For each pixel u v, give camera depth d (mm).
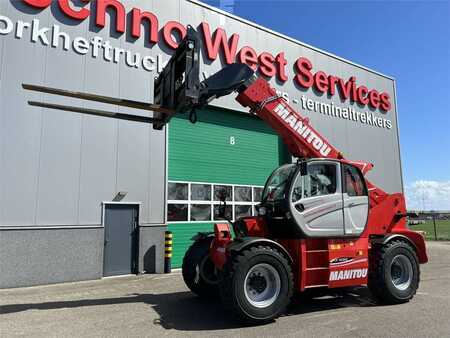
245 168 12539
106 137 9570
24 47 8664
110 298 6750
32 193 8438
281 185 6145
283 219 5723
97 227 9148
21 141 8438
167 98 5359
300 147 6508
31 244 8281
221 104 11898
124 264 9633
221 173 11961
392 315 5402
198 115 11719
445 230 29500
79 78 9320
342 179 6129
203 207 11398
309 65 14227
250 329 4797
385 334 4527
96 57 9625
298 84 13938
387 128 16938
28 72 8656
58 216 8695
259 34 13062
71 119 9109
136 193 9898
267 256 5129
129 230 9797
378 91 16828
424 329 4715
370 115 16328
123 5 10195
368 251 6270
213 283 6605
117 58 9945
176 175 10977
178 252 10719
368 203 6281
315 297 6613
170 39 10859
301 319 5238
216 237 5750
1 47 8414
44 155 8672
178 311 5742
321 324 4980
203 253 6668
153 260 9961
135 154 9992
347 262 5844
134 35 10203
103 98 4664
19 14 8688
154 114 5875
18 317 5445
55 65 9016
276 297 5121
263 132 13156
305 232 5578
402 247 6305
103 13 9789
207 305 6145
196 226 11172
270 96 6375
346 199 6055
